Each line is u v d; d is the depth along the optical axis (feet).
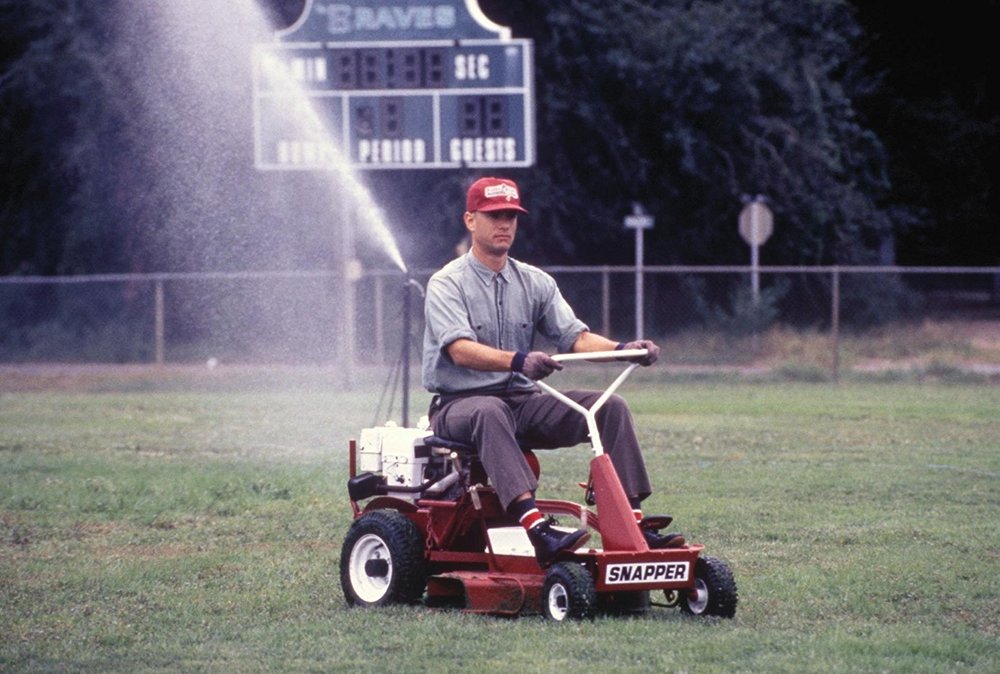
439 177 366.22
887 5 462.60
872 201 417.69
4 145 390.42
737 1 378.32
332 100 273.95
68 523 129.70
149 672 76.13
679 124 365.40
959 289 487.20
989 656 79.30
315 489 149.28
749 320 339.98
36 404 260.21
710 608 88.69
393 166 274.16
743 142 375.45
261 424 221.66
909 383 296.71
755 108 369.50
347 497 144.66
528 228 372.58
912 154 470.39
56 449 189.47
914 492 147.23
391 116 273.33
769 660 77.30
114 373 329.72
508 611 89.15
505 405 90.22
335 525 128.57
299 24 274.77
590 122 362.94
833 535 120.98
